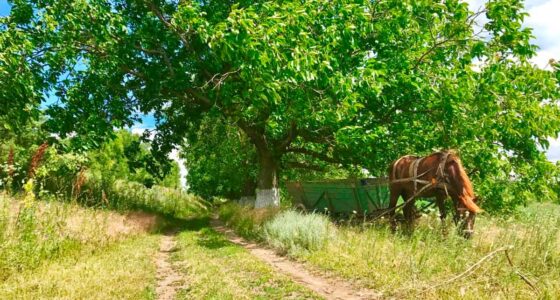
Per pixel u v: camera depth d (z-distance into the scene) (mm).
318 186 15812
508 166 16625
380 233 11484
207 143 31797
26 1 17297
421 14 17297
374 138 16000
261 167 20938
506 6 15945
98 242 10648
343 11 14703
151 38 18234
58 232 9742
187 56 19000
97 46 17828
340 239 11141
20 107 16609
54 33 17047
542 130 16016
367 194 14852
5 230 8305
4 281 6805
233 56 13234
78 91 19109
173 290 7211
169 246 13531
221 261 10016
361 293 6934
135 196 23281
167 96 21219
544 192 16797
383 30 16734
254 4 15352
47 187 15547
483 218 11180
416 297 6266
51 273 7258
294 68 12703
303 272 8828
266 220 15047
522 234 8586
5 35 15328
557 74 16469
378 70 14344
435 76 16609
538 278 6637
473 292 6160
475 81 16000
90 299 5828
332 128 16875
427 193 11391
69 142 17797
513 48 16609
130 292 6477
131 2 19438
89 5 16266
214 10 17516
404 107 17625
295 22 13250
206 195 48906
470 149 15875
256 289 7180
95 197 17047
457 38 16719
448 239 8570
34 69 17328
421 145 17516
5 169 10227
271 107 16359
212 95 17531
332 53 14789
